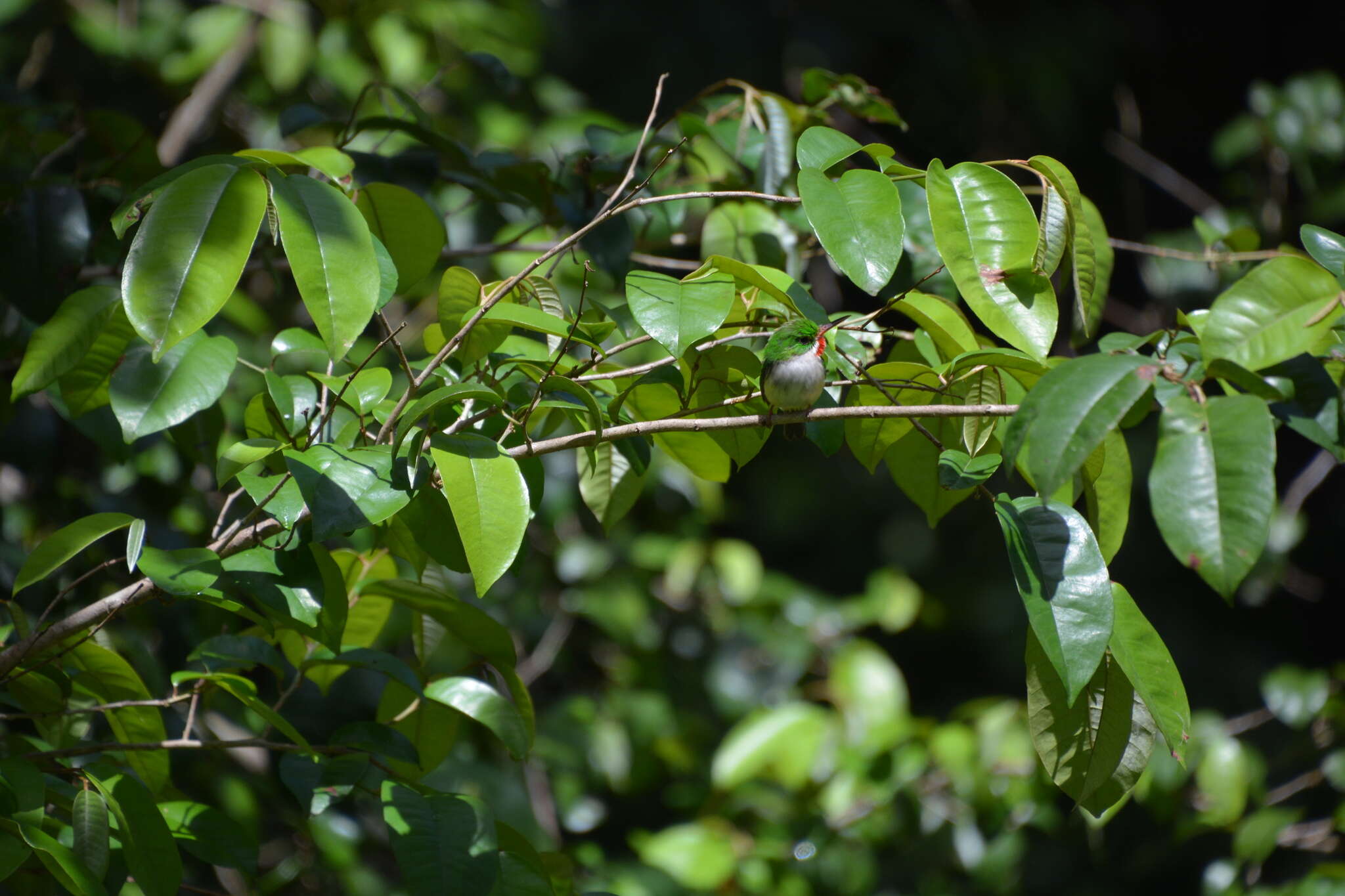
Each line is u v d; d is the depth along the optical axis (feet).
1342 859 15.51
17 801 10.59
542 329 10.68
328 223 10.56
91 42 17.67
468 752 14.46
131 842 10.74
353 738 11.04
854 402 11.15
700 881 14.01
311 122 12.15
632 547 17.99
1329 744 14.89
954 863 15.38
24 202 11.63
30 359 10.89
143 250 10.46
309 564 10.82
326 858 12.67
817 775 15.05
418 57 18.01
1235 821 13.87
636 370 11.01
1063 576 10.51
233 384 13.87
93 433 11.60
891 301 10.85
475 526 10.44
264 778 12.96
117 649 11.98
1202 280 17.29
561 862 11.48
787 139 12.12
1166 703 10.50
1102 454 10.81
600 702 17.43
